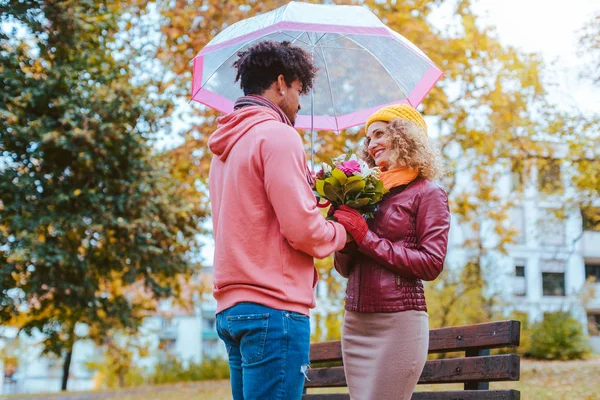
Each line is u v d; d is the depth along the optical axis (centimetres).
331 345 424
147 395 1220
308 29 283
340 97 374
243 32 305
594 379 952
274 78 250
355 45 356
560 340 1733
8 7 1197
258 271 228
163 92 1297
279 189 225
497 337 303
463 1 1290
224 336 246
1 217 1192
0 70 1175
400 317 278
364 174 271
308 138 1148
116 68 1291
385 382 277
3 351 3672
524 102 1332
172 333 4528
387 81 362
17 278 1271
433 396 344
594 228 1444
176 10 1231
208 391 1182
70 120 1175
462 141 1372
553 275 2978
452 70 1250
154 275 1429
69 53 1272
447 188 1402
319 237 230
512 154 1427
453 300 1514
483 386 326
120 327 1589
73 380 4681
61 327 1670
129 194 1259
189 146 1302
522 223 2583
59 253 1196
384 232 282
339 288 1498
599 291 3081
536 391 787
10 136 1189
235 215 233
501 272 1789
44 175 1248
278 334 225
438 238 274
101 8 1308
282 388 226
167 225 1333
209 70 349
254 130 236
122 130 1257
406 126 290
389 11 1248
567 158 1311
